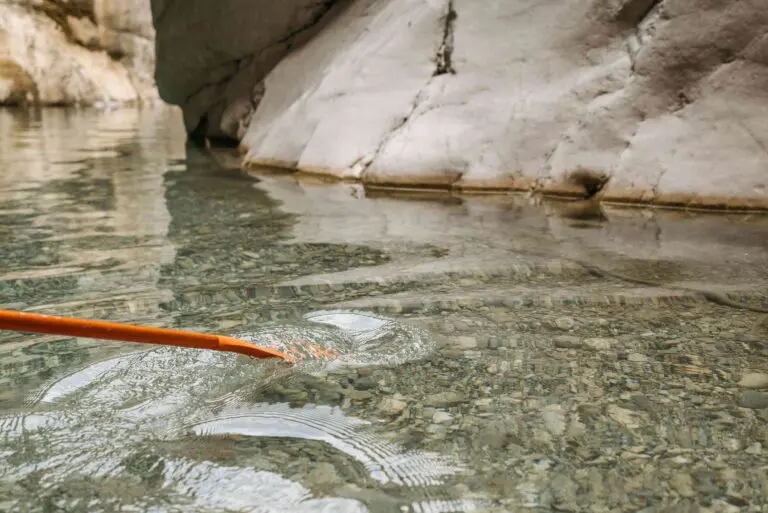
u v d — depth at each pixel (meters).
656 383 2.25
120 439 1.89
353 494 1.67
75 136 10.17
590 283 3.23
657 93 4.88
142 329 1.90
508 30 5.55
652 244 3.84
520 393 2.18
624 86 4.98
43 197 5.28
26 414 2.01
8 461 1.78
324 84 6.52
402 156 5.59
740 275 3.30
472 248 3.81
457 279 3.31
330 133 6.17
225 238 4.05
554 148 5.16
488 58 5.58
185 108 9.24
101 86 18.77
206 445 1.87
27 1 17.50
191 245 3.90
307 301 3.01
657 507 1.61
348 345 2.55
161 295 3.08
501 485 1.70
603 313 2.88
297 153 6.39
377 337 2.62
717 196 4.52
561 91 5.22
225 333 2.62
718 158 4.61
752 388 2.22
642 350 2.51
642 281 3.24
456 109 5.60
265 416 2.03
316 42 7.38
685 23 4.80
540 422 2.00
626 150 4.90
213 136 8.81
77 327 1.76
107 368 2.31
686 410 2.07
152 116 15.09
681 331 2.68
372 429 1.96
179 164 7.04
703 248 3.74
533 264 3.52
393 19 6.35
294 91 7.10
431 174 5.46
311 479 1.72
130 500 1.63
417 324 2.75
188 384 2.21
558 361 2.42
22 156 7.75
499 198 5.12
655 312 2.88
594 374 2.32
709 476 1.74
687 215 4.47
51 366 2.34
